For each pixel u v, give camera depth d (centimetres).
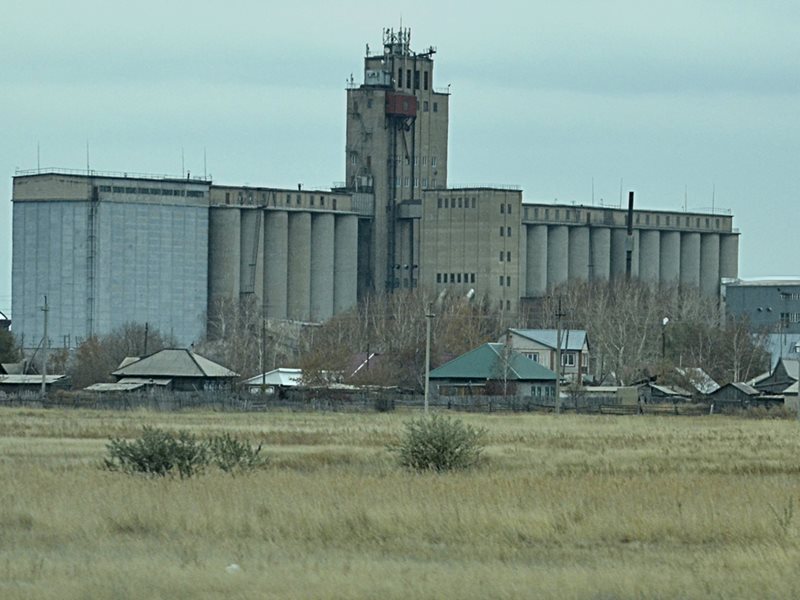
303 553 12950
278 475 19125
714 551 13400
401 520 14575
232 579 11362
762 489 17825
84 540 13650
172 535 13975
